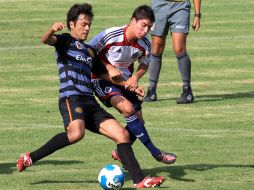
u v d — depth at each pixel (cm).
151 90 4212
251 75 5047
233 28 7081
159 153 2673
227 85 4716
